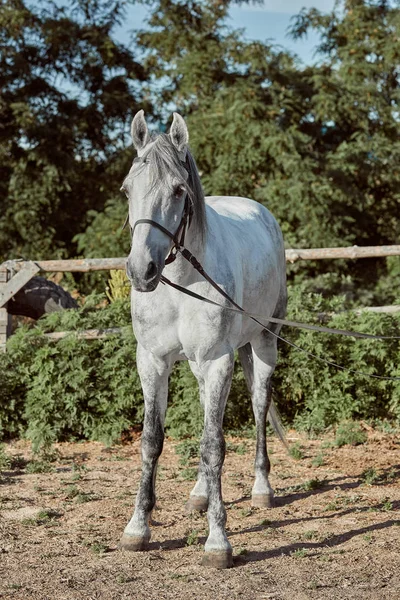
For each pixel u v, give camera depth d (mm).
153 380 4715
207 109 20047
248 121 18531
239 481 6383
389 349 8547
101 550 4641
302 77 20719
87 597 3900
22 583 4105
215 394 4594
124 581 4121
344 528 5090
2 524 5211
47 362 8094
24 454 7531
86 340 8422
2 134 20844
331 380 8445
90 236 19359
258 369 5984
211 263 4598
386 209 22078
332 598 3840
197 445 7570
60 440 8109
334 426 8406
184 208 4273
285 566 4348
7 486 6266
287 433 8312
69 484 6312
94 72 22141
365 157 20250
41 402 7973
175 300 4488
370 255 8992
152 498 4777
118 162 21797
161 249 4055
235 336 4727
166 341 4605
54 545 4777
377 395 8664
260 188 19250
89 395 8117
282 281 6230
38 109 21016
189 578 4168
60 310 9391
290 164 18266
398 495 5922
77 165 21422
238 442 7902
